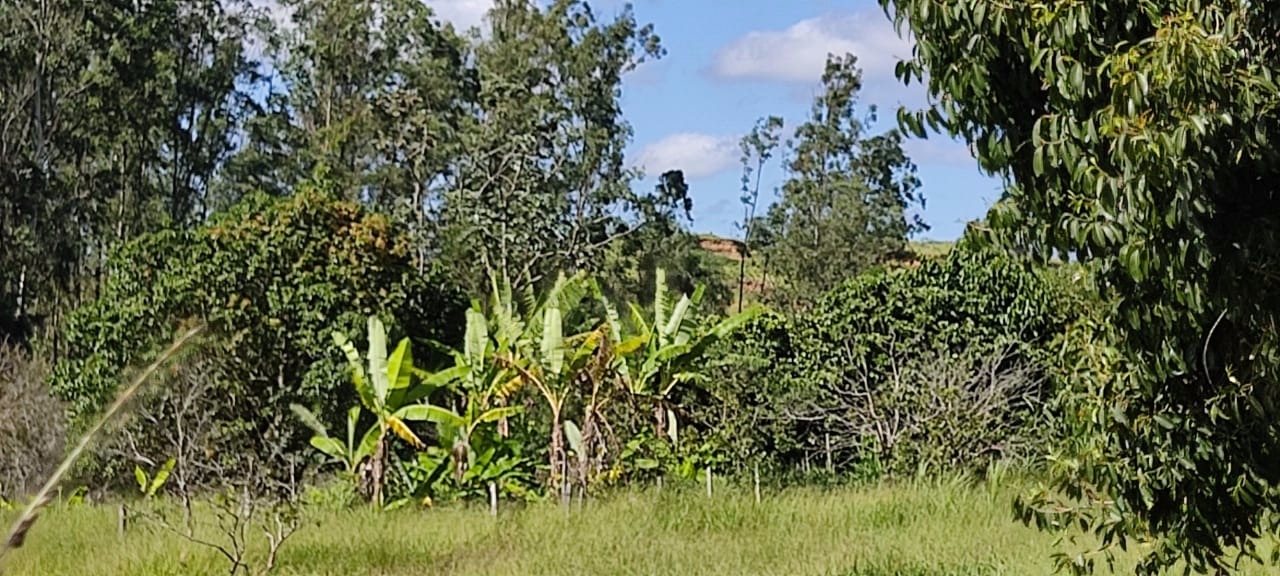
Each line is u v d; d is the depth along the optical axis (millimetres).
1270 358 3814
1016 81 3918
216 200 34406
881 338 17375
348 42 34219
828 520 12867
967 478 14625
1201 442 4164
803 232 37406
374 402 16016
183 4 32656
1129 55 3523
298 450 17688
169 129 32719
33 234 30078
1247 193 3684
